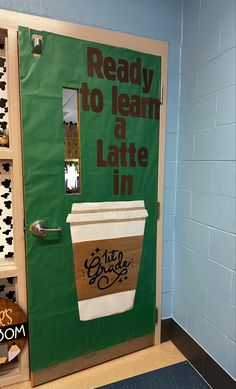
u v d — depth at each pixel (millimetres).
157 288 1881
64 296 1576
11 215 1552
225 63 1399
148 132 1702
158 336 1928
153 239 1814
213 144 1502
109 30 1530
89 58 1476
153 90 1686
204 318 1618
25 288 1516
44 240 1481
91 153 1546
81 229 1565
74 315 1620
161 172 1783
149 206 1770
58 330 1587
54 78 1407
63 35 1412
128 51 1573
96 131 1545
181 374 1663
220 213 1467
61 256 1536
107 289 1696
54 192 1476
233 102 1357
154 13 1651
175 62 1751
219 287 1489
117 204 1655
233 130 1363
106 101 1548
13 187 1430
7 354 1512
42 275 1502
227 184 1411
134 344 1856
